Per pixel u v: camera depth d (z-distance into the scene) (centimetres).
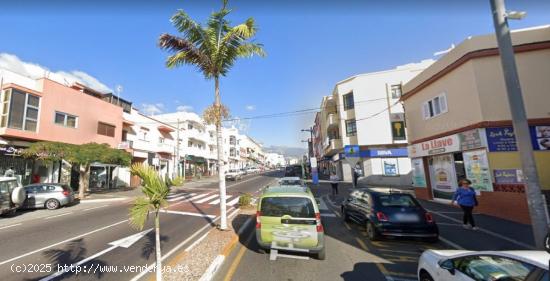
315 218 582
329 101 3362
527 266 265
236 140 7506
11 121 1552
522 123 513
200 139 4425
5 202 1085
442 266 348
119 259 588
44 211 1267
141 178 410
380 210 722
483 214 997
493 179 973
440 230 812
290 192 629
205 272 487
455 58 1156
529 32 1017
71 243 716
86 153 1595
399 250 650
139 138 2936
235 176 3478
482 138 1009
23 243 720
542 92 976
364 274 506
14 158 1633
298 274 507
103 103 2288
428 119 1382
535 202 490
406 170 2569
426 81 1372
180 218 1050
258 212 612
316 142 5828
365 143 2675
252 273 511
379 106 2692
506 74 533
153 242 721
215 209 1273
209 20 811
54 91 1831
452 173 1225
